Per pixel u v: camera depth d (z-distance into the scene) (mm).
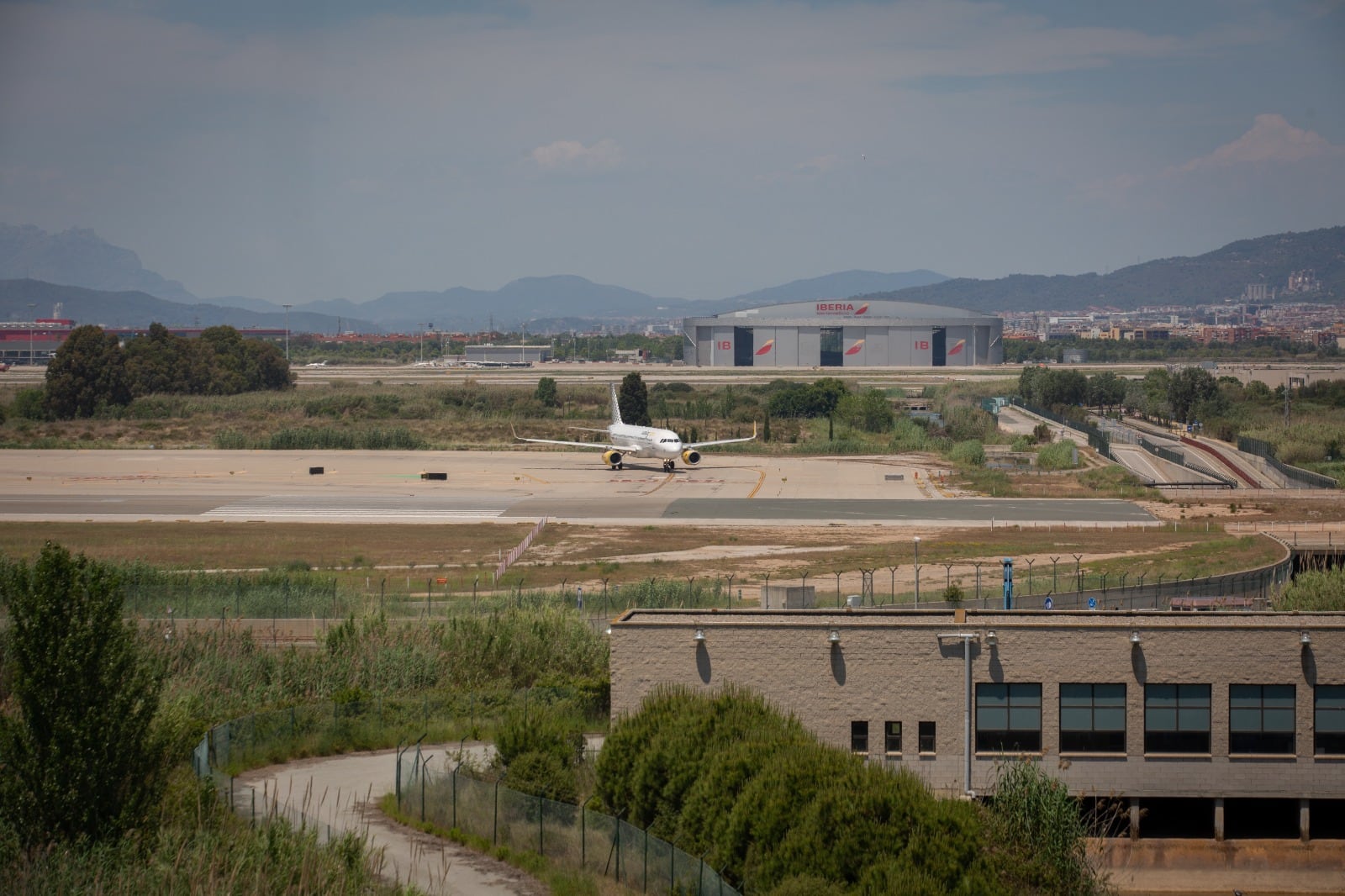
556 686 166375
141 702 119500
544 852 110688
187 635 180375
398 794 122875
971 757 130000
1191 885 128250
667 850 100250
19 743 107875
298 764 139250
